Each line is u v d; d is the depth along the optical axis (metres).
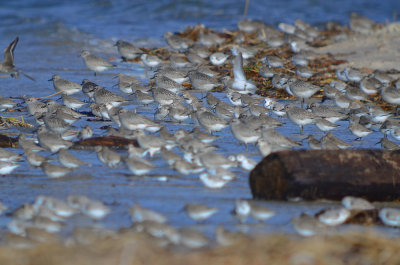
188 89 79.38
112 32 124.50
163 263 25.39
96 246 27.03
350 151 38.16
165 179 42.25
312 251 26.45
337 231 31.42
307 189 36.72
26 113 65.12
